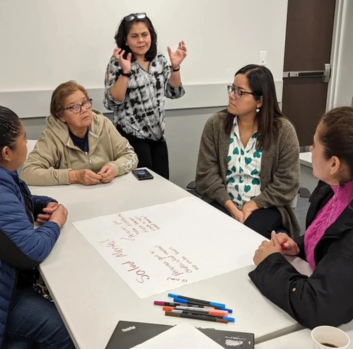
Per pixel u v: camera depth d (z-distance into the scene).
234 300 1.00
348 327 0.93
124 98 2.53
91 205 1.61
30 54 2.63
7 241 1.12
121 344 0.85
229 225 1.41
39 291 1.35
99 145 2.01
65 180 1.83
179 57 2.59
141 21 2.45
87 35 2.74
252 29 3.28
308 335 0.91
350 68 3.97
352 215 0.93
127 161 1.99
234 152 2.00
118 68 2.50
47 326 1.24
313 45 3.84
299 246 1.28
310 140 4.18
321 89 4.04
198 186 2.11
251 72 1.86
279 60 3.49
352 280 0.88
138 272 1.13
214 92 3.27
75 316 0.95
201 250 1.24
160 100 2.66
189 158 3.42
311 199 1.29
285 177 1.93
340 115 0.95
